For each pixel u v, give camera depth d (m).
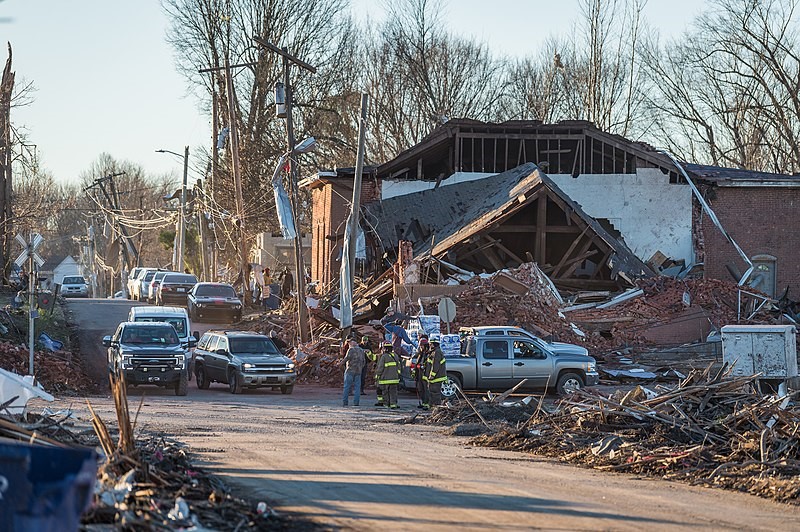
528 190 58.97
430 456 23.20
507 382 42.28
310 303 62.78
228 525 13.66
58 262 197.50
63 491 9.48
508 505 16.30
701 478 20.48
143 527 12.31
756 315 55.28
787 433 22.88
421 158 71.81
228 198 96.25
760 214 69.56
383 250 69.06
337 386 49.53
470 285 53.53
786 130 83.75
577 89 107.25
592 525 14.69
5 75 67.69
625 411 26.31
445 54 107.44
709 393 26.53
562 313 53.00
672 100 91.94
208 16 93.62
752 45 84.44
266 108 95.88
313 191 85.88
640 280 56.75
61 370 44.62
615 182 70.25
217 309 72.81
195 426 28.91
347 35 98.94
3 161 72.25
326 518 14.81
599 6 93.00
